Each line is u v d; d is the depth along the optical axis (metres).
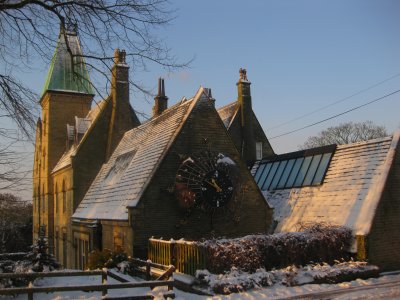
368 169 19.89
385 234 17.72
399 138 19.59
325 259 16.62
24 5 11.23
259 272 14.55
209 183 20.17
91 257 18.48
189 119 21.05
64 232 33.44
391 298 12.23
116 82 31.97
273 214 22.83
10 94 11.63
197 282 13.77
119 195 22.53
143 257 18.83
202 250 14.41
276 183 25.95
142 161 22.69
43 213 41.78
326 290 13.74
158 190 19.66
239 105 33.94
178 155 20.33
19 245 50.72
